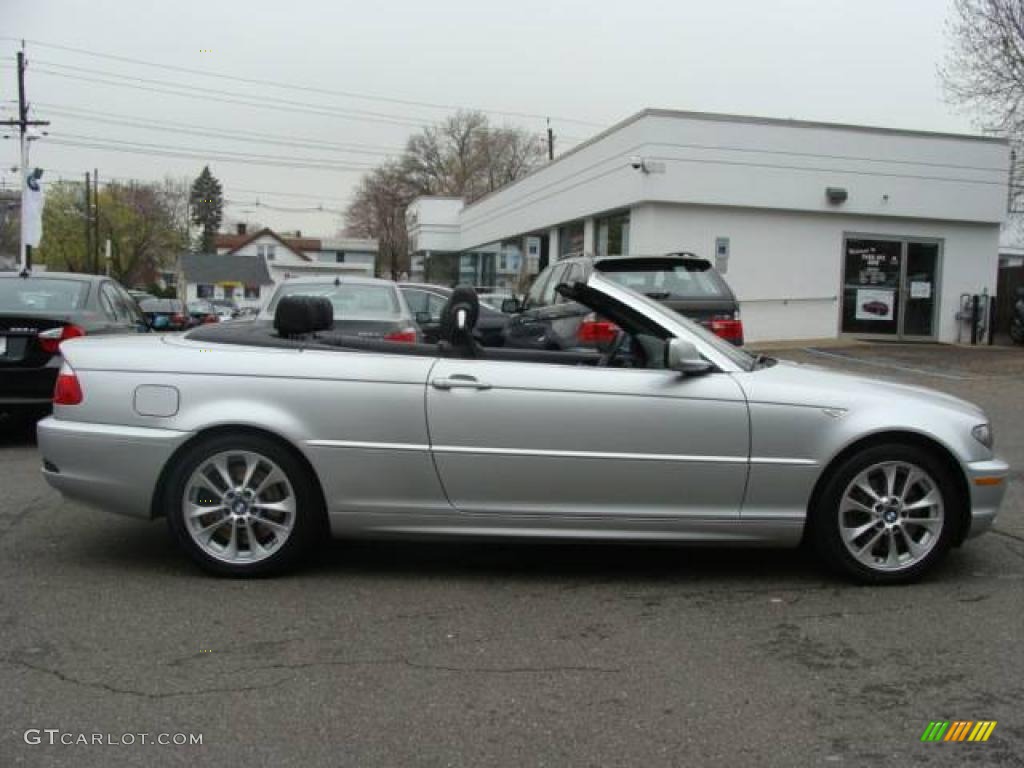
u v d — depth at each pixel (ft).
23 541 17.92
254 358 15.75
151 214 285.02
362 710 11.10
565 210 77.71
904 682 12.02
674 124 61.21
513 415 15.31
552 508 15.51
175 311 61.62
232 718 10.87
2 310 29.14
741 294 63.93
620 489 15.43
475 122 241.35
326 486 15.48
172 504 15.61
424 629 13.69
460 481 15.46
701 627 13.89
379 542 18.34
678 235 62.39
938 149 65.36
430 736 10.51
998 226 67.87
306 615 14.19
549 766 9.90
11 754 10.02
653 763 9.98
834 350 59.52
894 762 10.04
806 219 64.69
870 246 66.03
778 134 62.75
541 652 12.89
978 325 67.00
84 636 13.23
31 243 99.55
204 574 16.05
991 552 17.76
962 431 15.76
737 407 15.43
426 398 15.38
